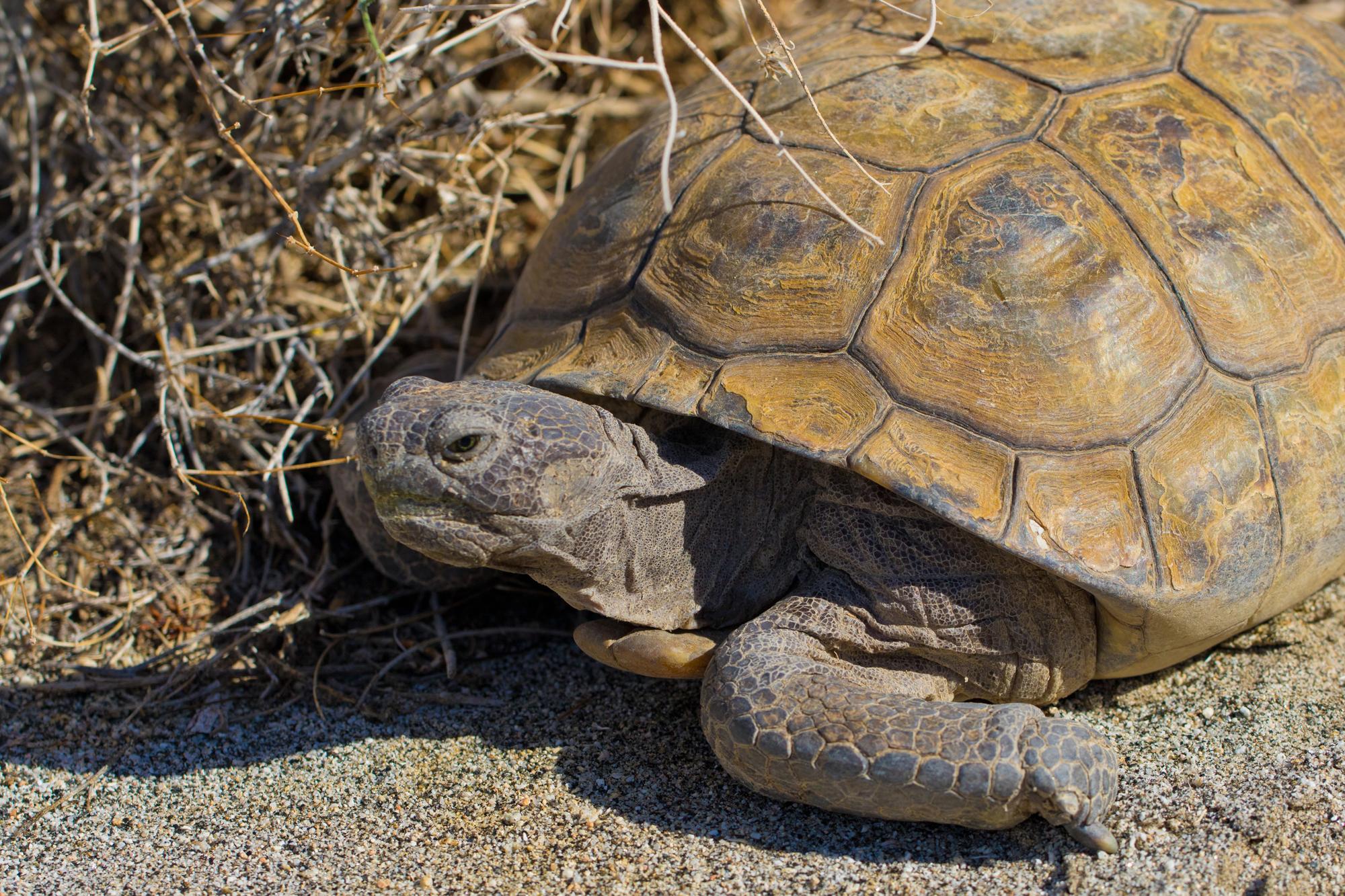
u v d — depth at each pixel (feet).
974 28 9.93
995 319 8.30
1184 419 8.38
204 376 12.27
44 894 7.87
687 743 8.95
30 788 9.11
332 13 12.01
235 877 7.95
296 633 10.46
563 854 7.92
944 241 8.52
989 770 7.34
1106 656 8.73
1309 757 8.14
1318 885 7.08
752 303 8.65
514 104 13.83
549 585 8.87
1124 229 8.68
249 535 11.40
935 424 8.13
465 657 10.31
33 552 10.19
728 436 8.80
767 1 15.44
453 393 8.29
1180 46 9.92
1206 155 9.18
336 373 12.18
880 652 8.52
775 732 7.73
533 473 8.07
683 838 7.98
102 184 12.52
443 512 8.07
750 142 9.42
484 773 8.86
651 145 10.06
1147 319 8.46
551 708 9.55
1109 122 9.18
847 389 8.26
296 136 12.66
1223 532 8.27
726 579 9.02
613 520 8.53
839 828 7.96
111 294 13.01
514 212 13.97
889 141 9.09
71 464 12.03
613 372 8.83
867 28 10.46
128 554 11.28
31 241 12.07
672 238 9.20
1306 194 9.52
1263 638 9.44
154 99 13.02
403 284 12.75
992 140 8.98
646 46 15.44
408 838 8.23
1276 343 8.82
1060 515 7.97
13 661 10.37
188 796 8.94
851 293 8.52
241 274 12.56
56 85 12.92
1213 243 8.85
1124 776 8.15
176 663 10.24
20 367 13.03
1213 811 7.70
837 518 8.57
